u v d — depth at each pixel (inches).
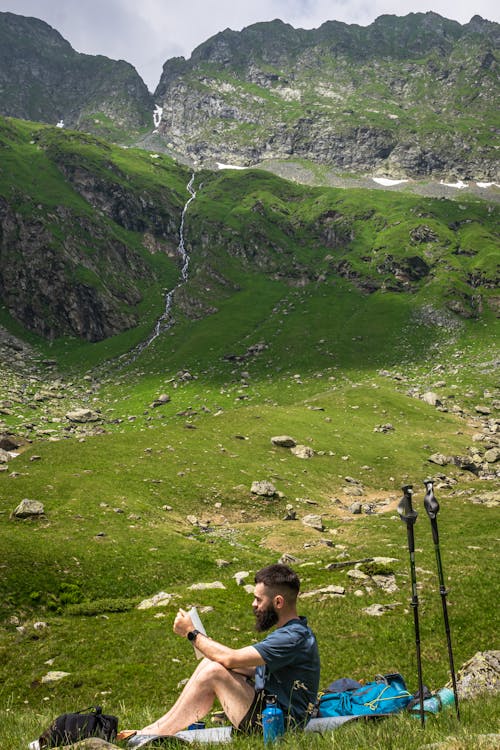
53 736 252.1
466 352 6973.4
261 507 2711.6
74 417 5447.8
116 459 3016.7
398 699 282.2
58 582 1616.6
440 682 844.0
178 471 2952.8
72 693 948.0
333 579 1477.6
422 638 1020.5
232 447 3479.3
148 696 910.4
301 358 6983.3
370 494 3186.5
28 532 1945.1
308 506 2815.0
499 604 1140.5
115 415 5762.8
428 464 3698.3
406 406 5000.0
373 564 1529.3
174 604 1421.0
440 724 261.7
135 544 1980.8
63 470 2755.9
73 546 1860.2
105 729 252.1
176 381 6668.3
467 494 3053.6
